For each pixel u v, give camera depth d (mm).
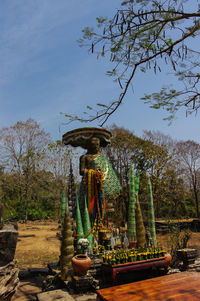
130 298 2162
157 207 28391
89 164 9914
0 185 31156
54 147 27516
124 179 27594
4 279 4527
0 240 4648
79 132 10039
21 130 32594
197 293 2256
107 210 9406
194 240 14375
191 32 3613
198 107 4465
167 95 4375
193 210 31641
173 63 3770
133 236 7996
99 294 2311
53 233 20000
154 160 26125
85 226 8141
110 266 6074
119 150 28422
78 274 6227
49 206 35469
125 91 4082
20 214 29984
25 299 6543
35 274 9125
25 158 31359
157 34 3652
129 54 3773
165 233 15695
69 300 5492
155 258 6684
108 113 4219
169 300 2113
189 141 32125
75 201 9445
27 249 14008
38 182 34281
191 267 7750
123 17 3555
